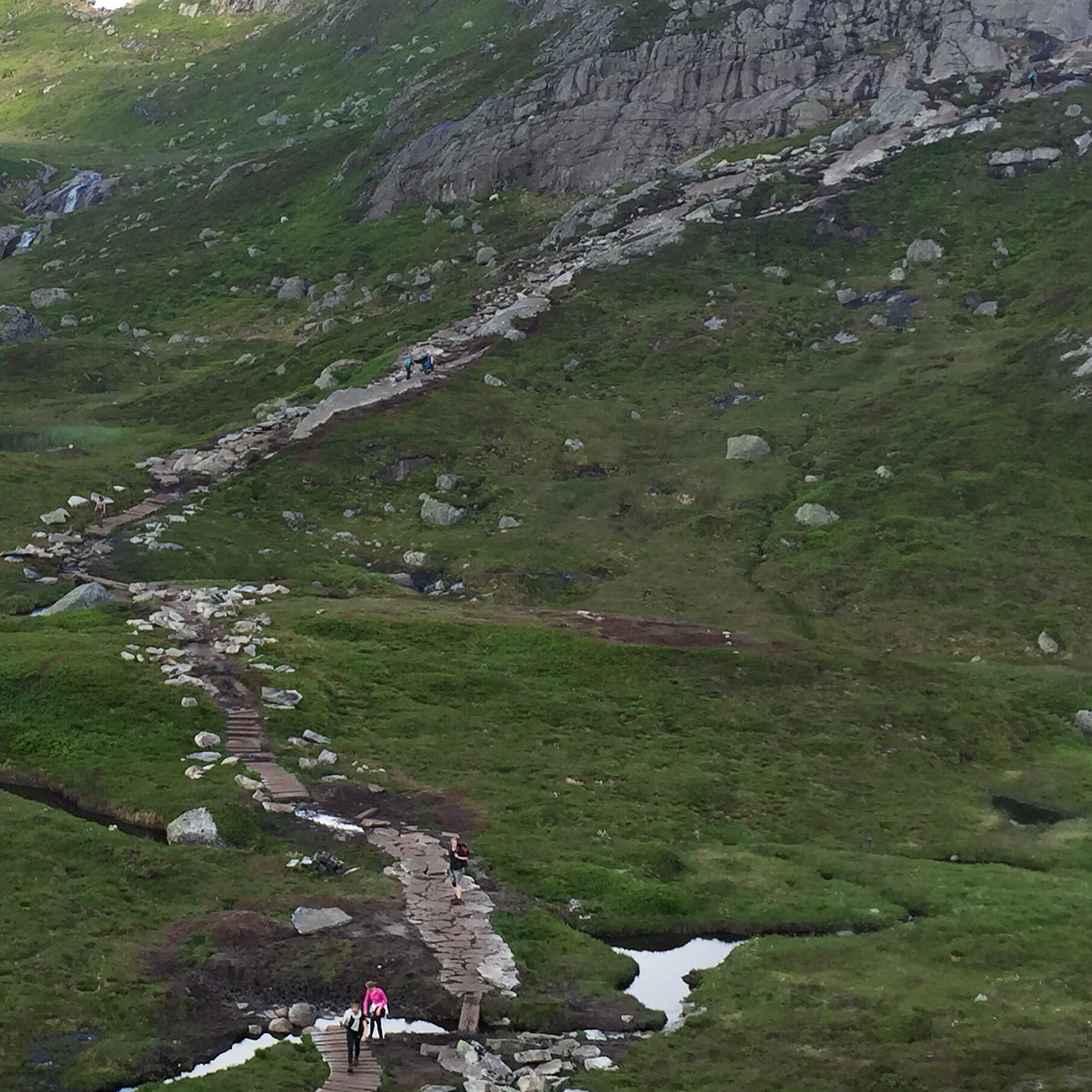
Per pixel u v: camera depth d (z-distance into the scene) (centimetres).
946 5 16988
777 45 16850
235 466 10231
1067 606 8425
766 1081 3372
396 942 4078
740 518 9575
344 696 6269
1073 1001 3888
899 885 4988
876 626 8294
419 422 10781
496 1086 3272
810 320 12569
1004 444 10081
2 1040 3356
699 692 6844
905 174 14538
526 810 5341
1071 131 14600
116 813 4969
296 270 16912
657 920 4547
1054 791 6297
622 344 12231
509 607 8050
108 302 17000
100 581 8012
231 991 3731
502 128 17312
